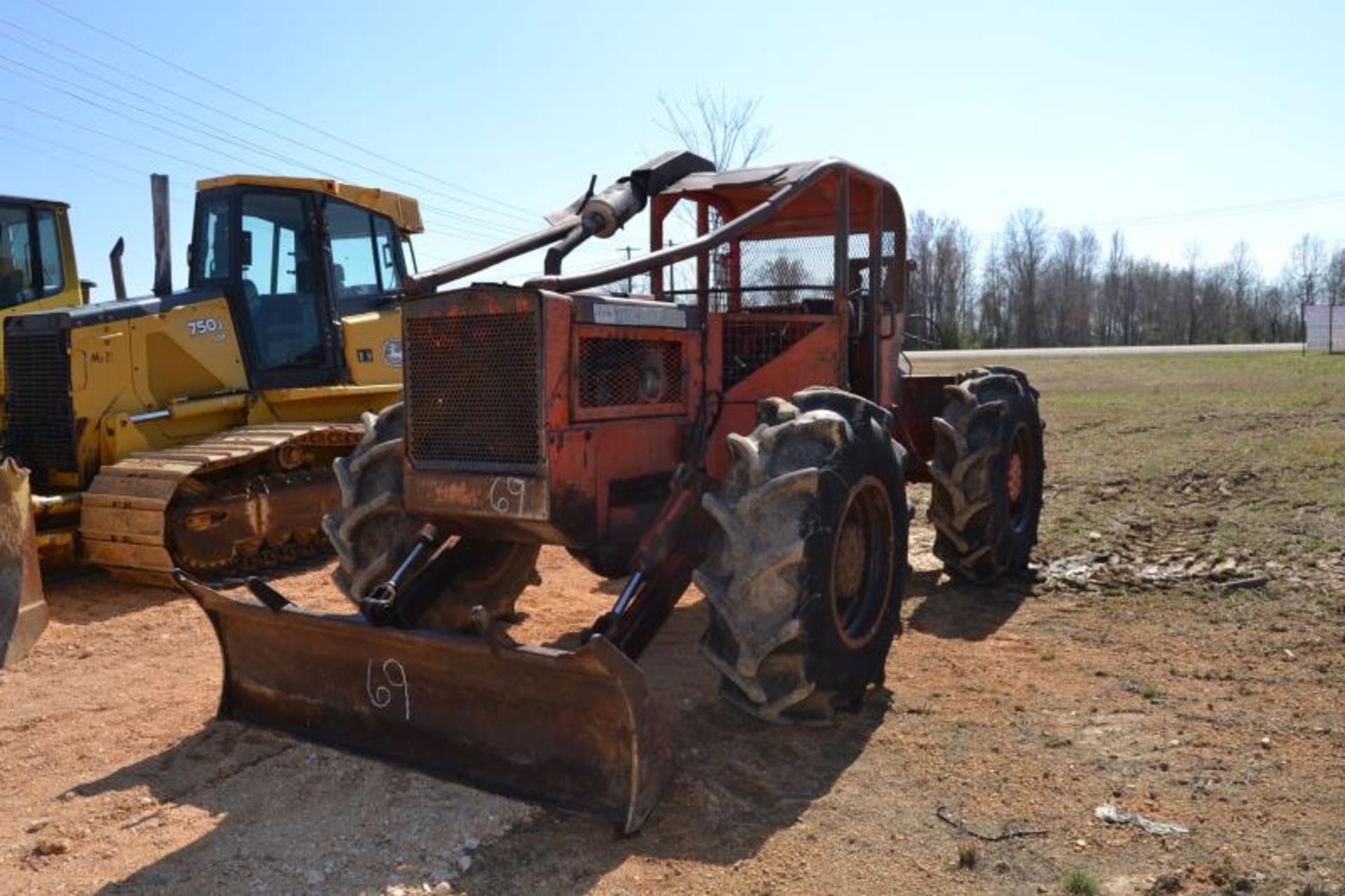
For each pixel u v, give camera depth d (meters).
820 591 4.22
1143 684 5.06
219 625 4.70
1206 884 3.29
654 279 6.27
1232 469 11.15
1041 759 4.23
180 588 7.44
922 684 5.13
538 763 3.87
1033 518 7.38
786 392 5.39
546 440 3.99
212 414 8.42
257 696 4.69
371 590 4.59
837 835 3.63
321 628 4.25
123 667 5.84
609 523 4.36
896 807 3.83
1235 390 21.62
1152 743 4.36
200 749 4.50
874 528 4.80
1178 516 8.90
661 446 4.72
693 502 4.63
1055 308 73.44
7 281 9.35
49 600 7.24
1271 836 3.57
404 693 4.18
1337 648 5.48
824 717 4.47
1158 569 7.24
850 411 4.70
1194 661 5.37
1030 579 7.11
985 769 4.15
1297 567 7.05
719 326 5.09
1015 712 4.74
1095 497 9.95
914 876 3.36
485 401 4.12
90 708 5.14
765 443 4.33
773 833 3.64
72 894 3.36
